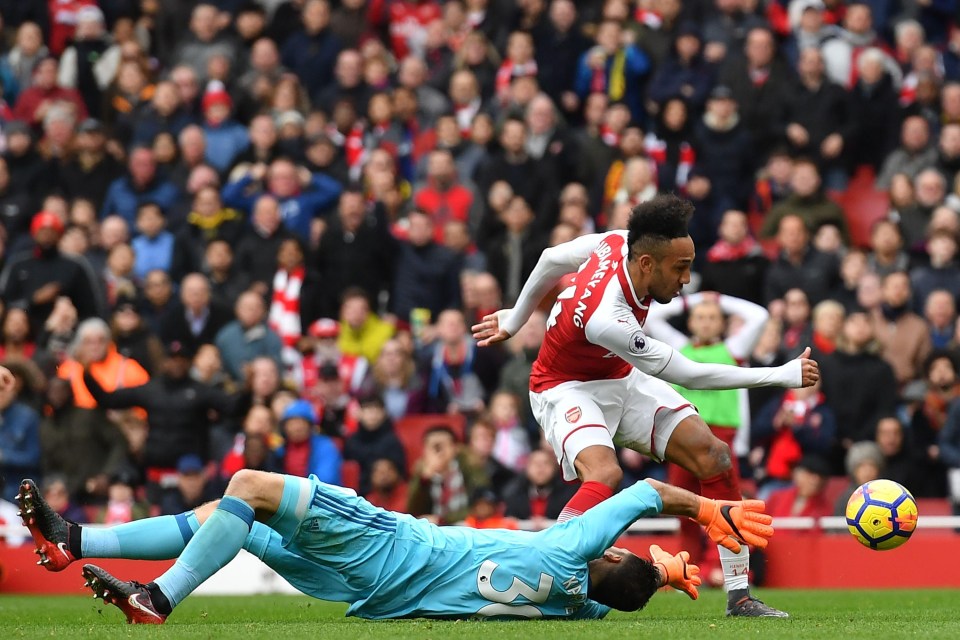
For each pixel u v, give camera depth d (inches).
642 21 2263.8
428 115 2263.8
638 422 949.8
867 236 2096.5
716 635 742.5
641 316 915.4
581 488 903.7
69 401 1663.4
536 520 1525.6
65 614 1066.7
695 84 2155.5
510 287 1946.4
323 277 1952.5
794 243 1847.9
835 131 2114.9
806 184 1979.6
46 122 2293.3
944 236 1879.9
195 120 2244.1
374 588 813.2
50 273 1889.8
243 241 1979.6
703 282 1859.0
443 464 1545.3
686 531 1438.2
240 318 1829.5
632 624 809.5
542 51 2263.8
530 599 817.5
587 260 946.7
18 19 2522.1
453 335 1793.8
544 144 2078.0
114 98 2353.6
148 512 1617.9
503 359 1803.6
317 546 805.9
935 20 2363.4
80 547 818.8
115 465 1659.7
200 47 2384.4
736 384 885.2
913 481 1621.6
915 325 1795.0
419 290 1943.9
